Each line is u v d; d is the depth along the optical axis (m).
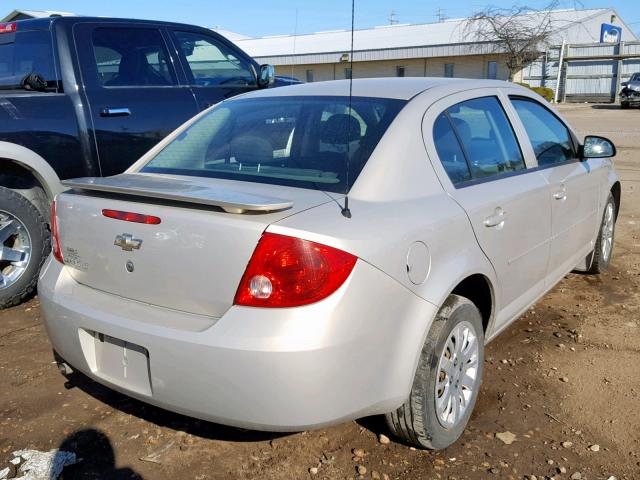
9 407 3.31
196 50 6.05
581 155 4.59
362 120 3.03
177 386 2.41
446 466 2.84
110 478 2.76
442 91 3.31
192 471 2.81
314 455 2.92
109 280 2.71
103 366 2.70
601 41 42.88
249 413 2.32
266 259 2.29
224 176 2.99
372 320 2.40
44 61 5.10
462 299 2.92
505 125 3.71
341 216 2.46
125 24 5.50
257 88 6.59
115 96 5.21
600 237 5.21
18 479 2.74
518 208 3.41
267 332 2.25
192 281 2.44
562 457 2.92
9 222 4.60
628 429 3.14
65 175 4.86
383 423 3.10
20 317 4.54
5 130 4.52
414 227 2.61
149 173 3.23
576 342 4.12
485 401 3.39
